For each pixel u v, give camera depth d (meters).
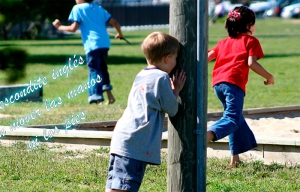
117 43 66.00
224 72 12.76
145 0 123.62
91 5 23.22
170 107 9.43
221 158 14.24
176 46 9.52
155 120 9.53
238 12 13.06
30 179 12.52
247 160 14.05
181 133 9.60
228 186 11.87
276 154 14.12
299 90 27.88
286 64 40.38
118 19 105.31
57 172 13.01
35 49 55.88
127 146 9.50
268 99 24.89
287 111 20.91
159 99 9.46
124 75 34.50
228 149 14.57
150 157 9.52
